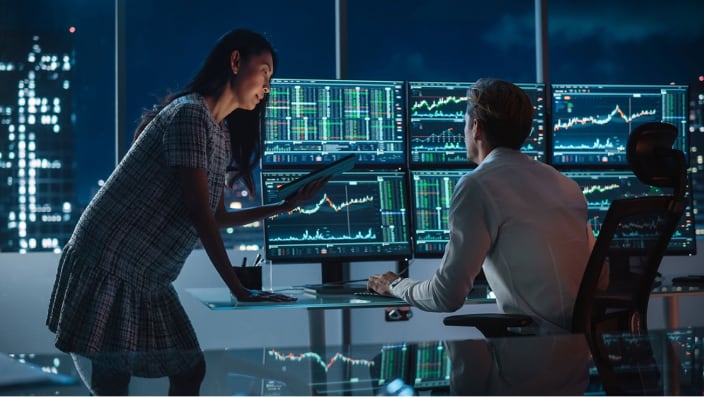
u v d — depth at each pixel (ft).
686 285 9.52
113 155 13.47
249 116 8.12
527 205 6.54
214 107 7.25
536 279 6.44
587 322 5.94
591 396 1.31
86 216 6.59
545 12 13.32
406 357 1.53
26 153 13.52
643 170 6.79
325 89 10.21
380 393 1.26
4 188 13.32
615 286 6.25
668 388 1.38
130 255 6.48
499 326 6.19
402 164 10.36
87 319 6.29
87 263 6.44
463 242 6.57
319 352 1.59
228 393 1.24
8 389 1.20
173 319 6.66
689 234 10.79
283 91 10.07
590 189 10.81
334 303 7.64
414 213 10.20
